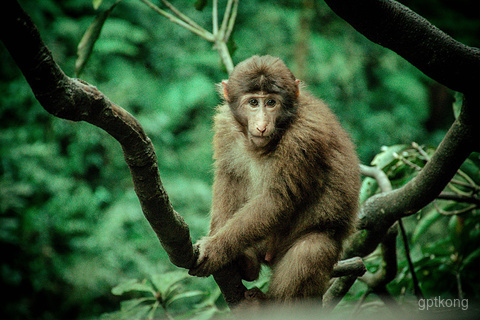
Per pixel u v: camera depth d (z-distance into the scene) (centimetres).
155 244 1728
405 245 676
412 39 432
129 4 2178
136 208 1747
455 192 711
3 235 1611
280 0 2342
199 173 1906
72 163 1825
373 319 677
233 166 626
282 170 571
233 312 536
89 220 1758
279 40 2203
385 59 2278
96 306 1622
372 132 2141
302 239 581
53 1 2152
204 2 816
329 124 609
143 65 2166
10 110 1892
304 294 544
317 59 2147
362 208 613
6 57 1969
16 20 277
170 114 1997
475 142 496
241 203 629
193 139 1992
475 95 459
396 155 721
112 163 1903
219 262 522
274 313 541
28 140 1836
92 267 1634
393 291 766
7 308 1574
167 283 634
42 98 310
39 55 292
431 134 2334
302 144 575
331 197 595
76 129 1856
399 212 588
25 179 1738
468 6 2416
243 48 2145
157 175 392
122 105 1925
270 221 557
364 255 661
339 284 647
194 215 1747
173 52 2167
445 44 435
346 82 2170
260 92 582
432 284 745
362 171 692
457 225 733
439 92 2400
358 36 2322
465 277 731
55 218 1722
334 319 609
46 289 1631
